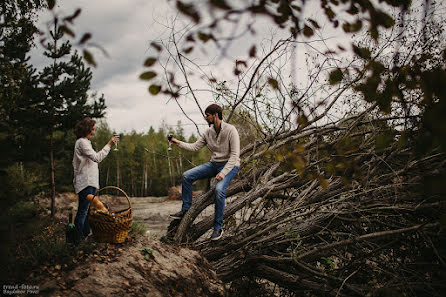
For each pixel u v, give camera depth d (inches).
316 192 152.7
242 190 185.5
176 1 36.1
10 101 302.5
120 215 128.0
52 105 368.5
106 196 812.6
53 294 94.3
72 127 412.2
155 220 489.7
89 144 151.1
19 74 312.0
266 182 173.3
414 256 125.8
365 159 131.7
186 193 158.9
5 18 213.8
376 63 54.1
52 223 215.8
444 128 37.8
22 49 289.0
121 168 1418.6
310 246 148.2
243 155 194.5
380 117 122.2
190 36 45.5
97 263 113.0
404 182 116.3
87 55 40.5
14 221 76.4
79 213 146.0
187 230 164.6
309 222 148.9
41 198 463.2
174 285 119.7
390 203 124.0
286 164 72.5
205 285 131.1
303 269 141.4
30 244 109.8
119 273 110.6
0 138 74.4
